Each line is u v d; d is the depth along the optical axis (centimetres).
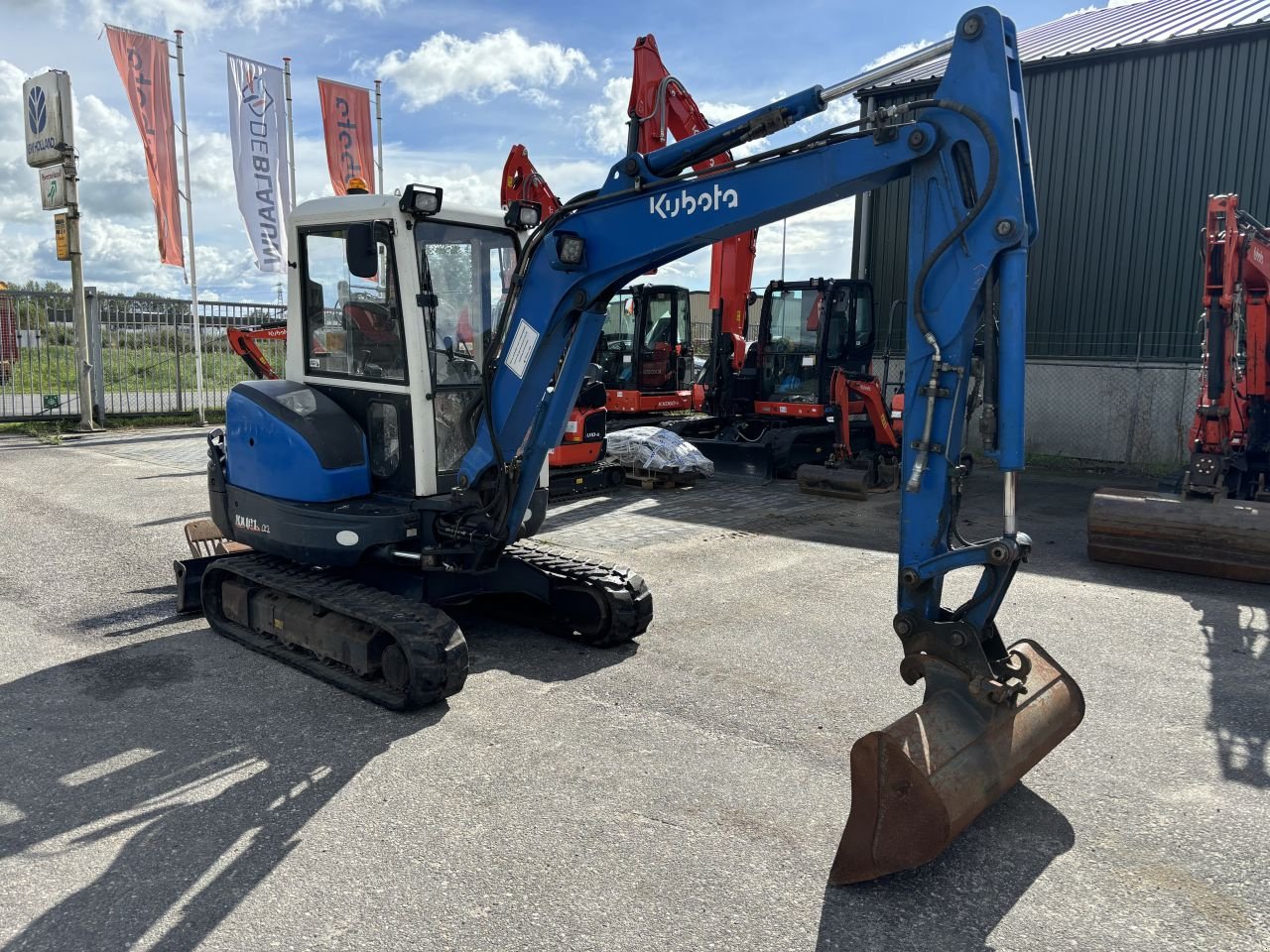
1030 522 935
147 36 1455
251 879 308
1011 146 320
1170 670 511
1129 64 1291
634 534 852
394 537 493
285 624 512
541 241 461
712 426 1324
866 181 358
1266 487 872
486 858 322
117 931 280
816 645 549
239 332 988
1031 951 276
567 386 479
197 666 507
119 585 664
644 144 980
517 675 498
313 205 533
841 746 414
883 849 305
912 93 1400
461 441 538
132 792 366
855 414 1230
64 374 1698
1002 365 327
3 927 281
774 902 299
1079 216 1353
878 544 812
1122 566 748
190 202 1547
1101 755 407
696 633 571
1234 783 381
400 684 450
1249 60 1209
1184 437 1288
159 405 1741
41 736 417
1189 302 1282
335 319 543
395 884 306
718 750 409
